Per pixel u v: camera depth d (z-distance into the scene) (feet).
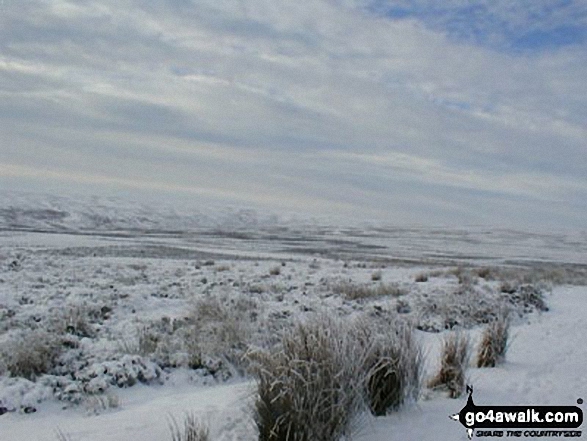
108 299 47.34
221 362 30.71
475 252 241.35
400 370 19.95
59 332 34.06
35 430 21.26
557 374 26.12
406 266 111.65
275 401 16.62
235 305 44.45
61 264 78.28
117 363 28.53
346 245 239.91
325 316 20.58
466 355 26.81
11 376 27.25
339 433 16.85
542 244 369.50
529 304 58.13
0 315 38.63
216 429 18.20
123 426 19.81
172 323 38.65
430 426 18.44
